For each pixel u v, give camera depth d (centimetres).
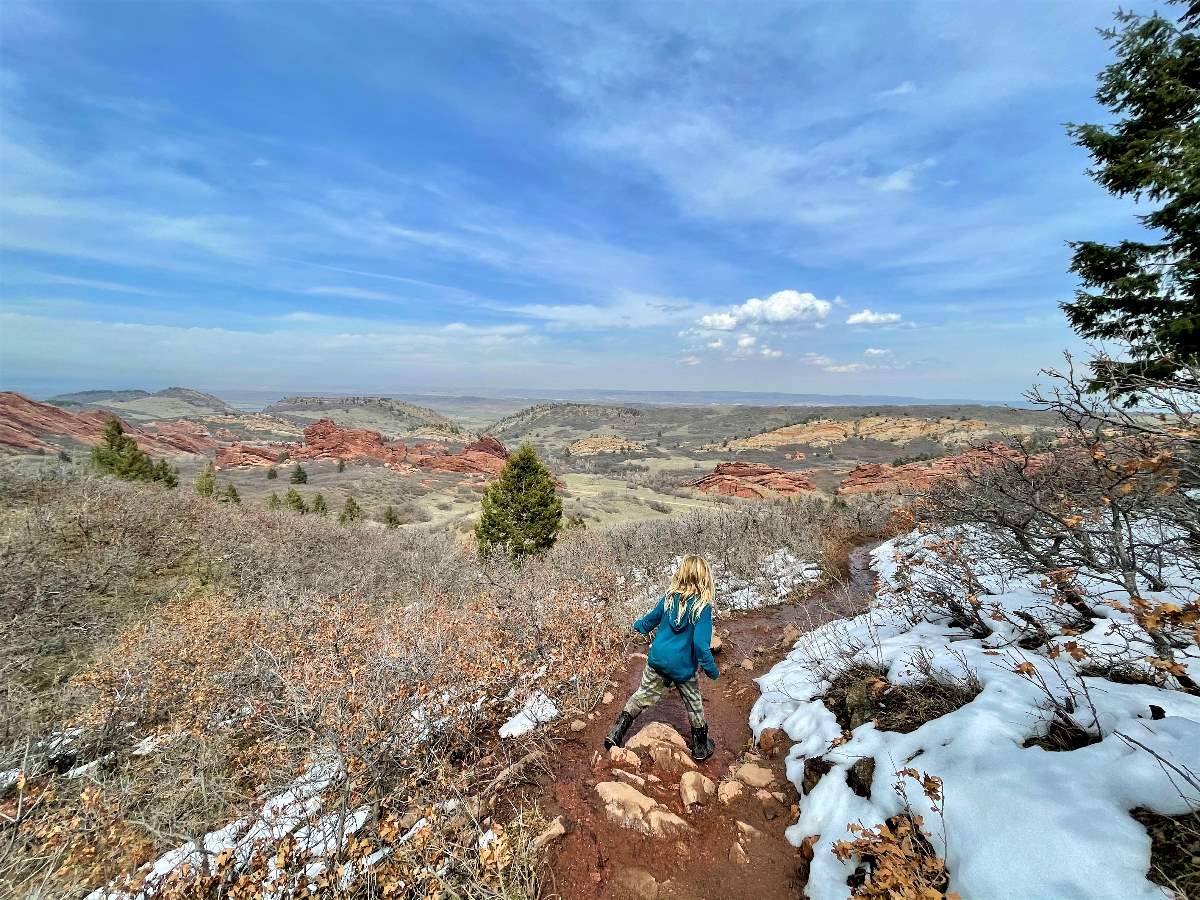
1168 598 346
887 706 369
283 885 309
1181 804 207
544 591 805
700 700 404
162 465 3525
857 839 264
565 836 322
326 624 712
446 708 452
